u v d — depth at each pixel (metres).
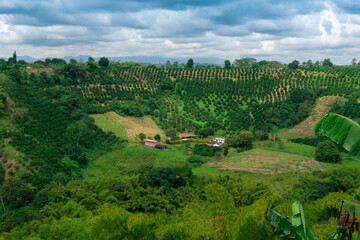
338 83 148.88
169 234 22.55
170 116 130.50
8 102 84.44
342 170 57.94
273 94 144.50
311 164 80.00
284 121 125.38
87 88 131.75
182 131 118.25
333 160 81.69
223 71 177.62
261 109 132.50
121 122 111.94
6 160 62.12
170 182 62.81
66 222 35.00
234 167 79.81
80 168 73.56
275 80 159.00
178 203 52.72
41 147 71.00
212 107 140.50
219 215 27.72
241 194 47.06
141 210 50.91
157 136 104.75
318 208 34.34
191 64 197.88
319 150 84.25
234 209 30.06
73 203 46.47
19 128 75.75
